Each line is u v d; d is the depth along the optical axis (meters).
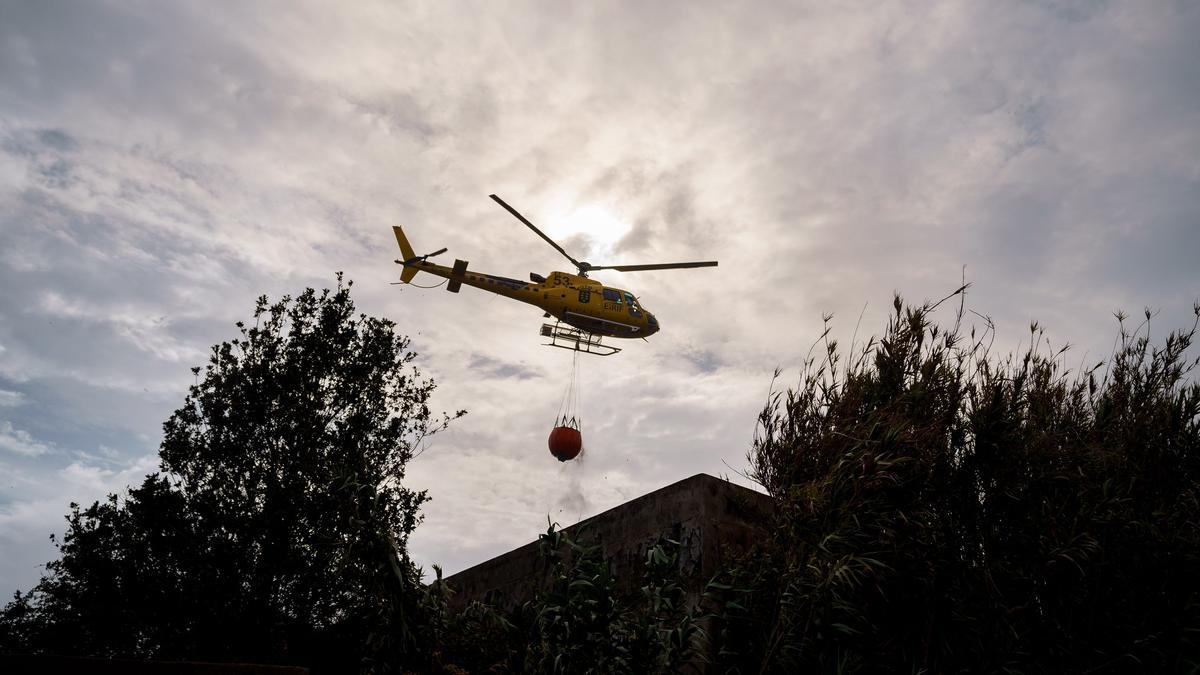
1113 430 6.95
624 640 6.01
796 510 6.14
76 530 9.46
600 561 6.45
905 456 6.16
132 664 3.56
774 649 5.65
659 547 6.48
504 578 10.07
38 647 8.88
